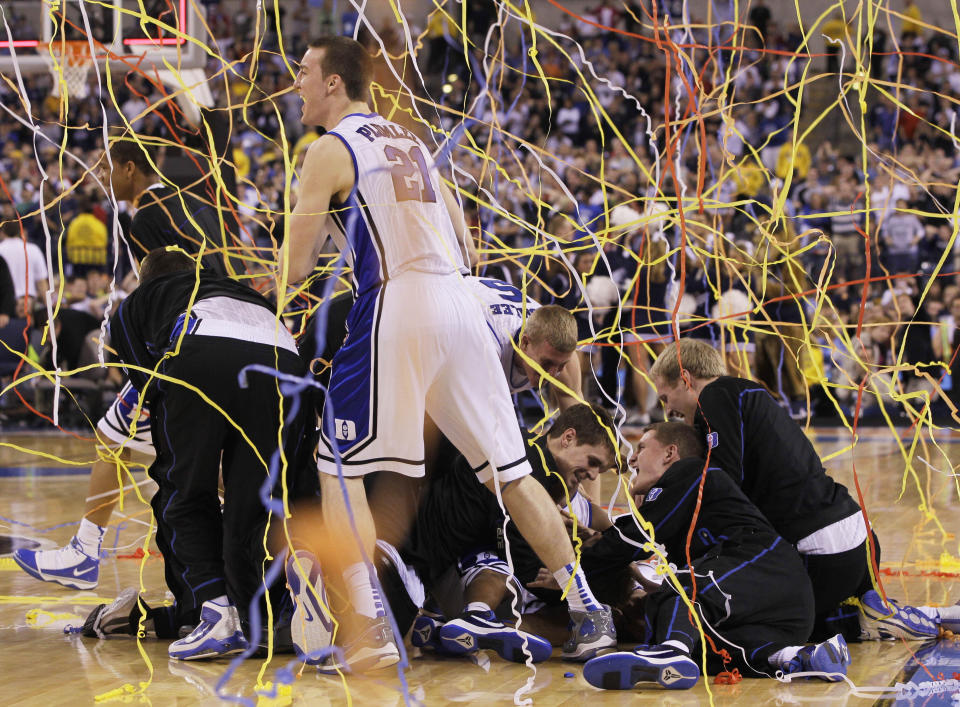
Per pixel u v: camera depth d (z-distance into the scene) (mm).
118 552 8156
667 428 5520
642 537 5207
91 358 17812
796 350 15195
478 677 4773
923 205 21266
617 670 4477
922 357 19562
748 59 25172
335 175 4809
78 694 4430
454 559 5406
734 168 7590
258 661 5039
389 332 4719
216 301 5363
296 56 25828
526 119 25188
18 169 23594
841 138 24594
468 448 4926
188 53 10305
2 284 17312
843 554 5344
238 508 5152
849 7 25406
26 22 21875
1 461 14859
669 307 9008
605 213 6648
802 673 4688
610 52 26422
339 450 4809
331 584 4992
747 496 5488
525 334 5500
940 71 25609
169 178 8008
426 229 4855
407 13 15383
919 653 5254
